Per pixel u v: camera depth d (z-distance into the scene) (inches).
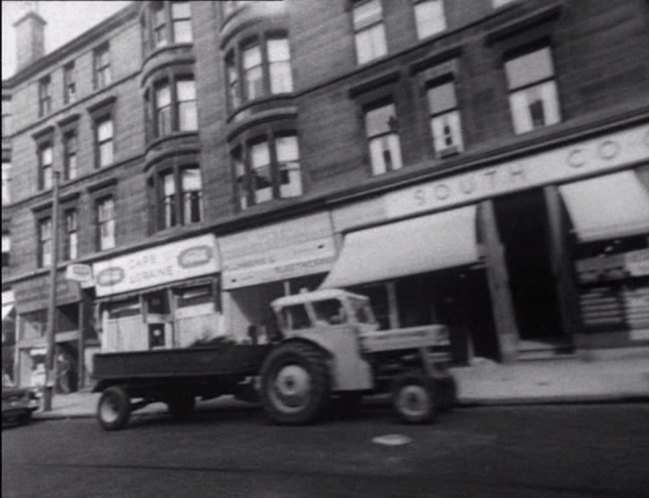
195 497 180.7
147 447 271.1
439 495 184.7
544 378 287.7
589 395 227.5
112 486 198.4
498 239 445.4
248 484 201.2
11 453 330.3
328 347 317.4
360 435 300.5
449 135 209.0
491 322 345.1
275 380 328.2
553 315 450.0
